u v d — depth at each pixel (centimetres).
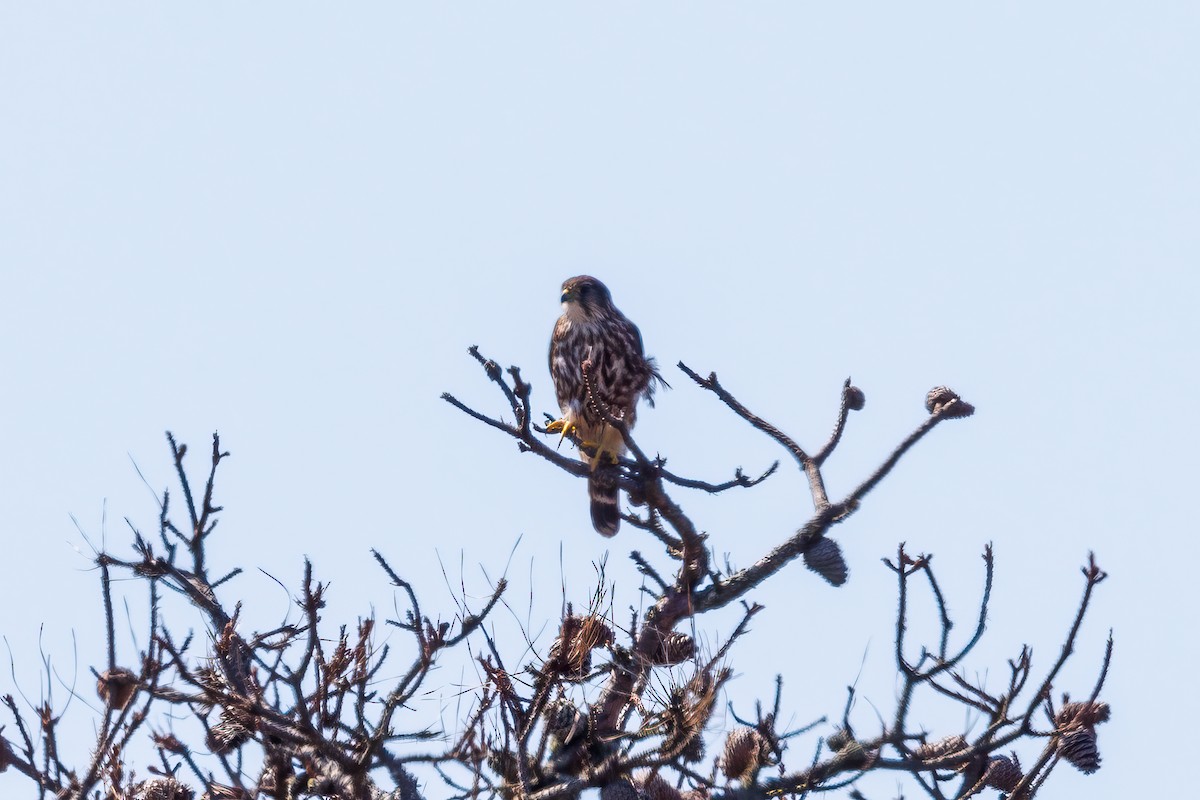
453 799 1006
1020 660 1097
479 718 992
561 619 1023
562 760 1034
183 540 1244
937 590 1094
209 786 1061
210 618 1175
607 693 1122
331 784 1054
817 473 1401
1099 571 1079
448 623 975
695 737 1031
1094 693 1109
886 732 1084
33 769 1009
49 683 1013
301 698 964
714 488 1356
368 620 996
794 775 1076
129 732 984
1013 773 1173
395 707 973
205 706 1055
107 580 1020
